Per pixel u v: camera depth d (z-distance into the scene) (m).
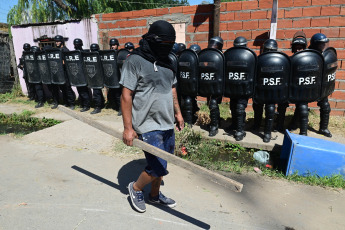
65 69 6.22
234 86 3.86
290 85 3.76
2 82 8.82
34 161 3.42
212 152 3.94
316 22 5.03
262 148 3.90
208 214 2.36
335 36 4.96
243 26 5.55
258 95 3.86
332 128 4.59
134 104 2.01
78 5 10.41
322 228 2.19
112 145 3.99
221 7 5.62
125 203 2.49
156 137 2.03
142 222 2.22
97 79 5.85
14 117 6.02
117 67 5.57
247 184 2.95
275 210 2.44
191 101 4.51
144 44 1.91
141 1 13.87
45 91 7.69
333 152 2.92
